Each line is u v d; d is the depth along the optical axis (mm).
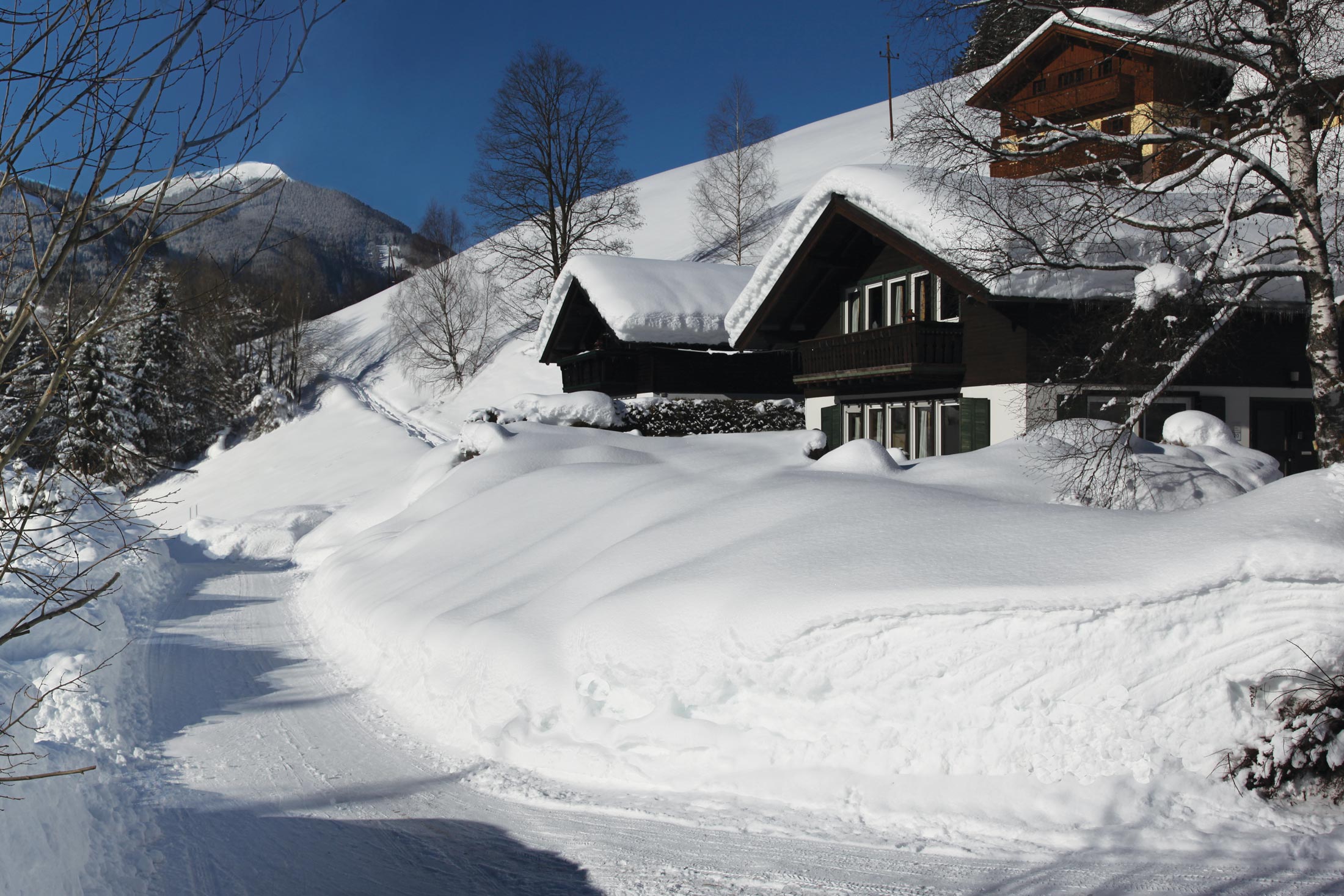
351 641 12133
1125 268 10898
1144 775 6027
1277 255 14133
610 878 5387
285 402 51719
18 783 4891
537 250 48375
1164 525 7094
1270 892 4922
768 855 5609
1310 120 9500
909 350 18125
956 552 7363
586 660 8023
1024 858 5422
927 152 11867
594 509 12930
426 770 7613
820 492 9453
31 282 3285
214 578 19719
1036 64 19141
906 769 6402
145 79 3381
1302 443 18359
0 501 4207
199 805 6844
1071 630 6344
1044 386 16203
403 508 21688
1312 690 6004
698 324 27375
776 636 6996
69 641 10414
